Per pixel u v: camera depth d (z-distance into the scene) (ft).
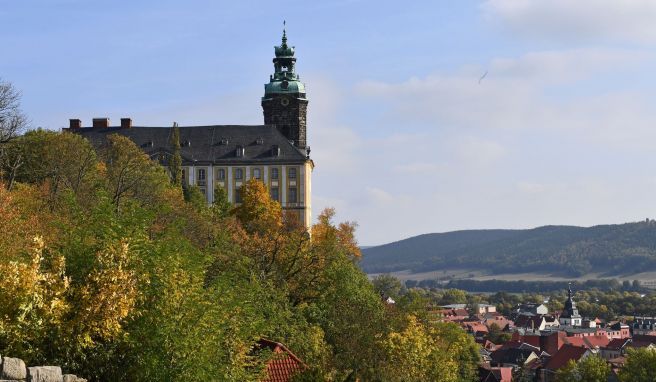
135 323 116.88
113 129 562.25
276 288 268.41
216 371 124.57
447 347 341.82
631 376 624.18
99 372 111.96
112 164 344.49
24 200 197.36
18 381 85.30
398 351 268.00
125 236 119.65
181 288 121.39
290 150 554.87
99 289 108.17
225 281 140.46
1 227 135.33
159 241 127.85
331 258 311.06
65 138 310.86
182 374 116.98
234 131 565.94
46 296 103.35
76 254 115.75
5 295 98.53
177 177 476.95
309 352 216.54
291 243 301.84
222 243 271.69
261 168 548.72
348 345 256.93
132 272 112.57
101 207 125.08
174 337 117.80
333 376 185.68
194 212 308.40
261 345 180.34
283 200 548.31
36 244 104.53
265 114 619.67
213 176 547.08
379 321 286.05
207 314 123.03
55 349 105.09
